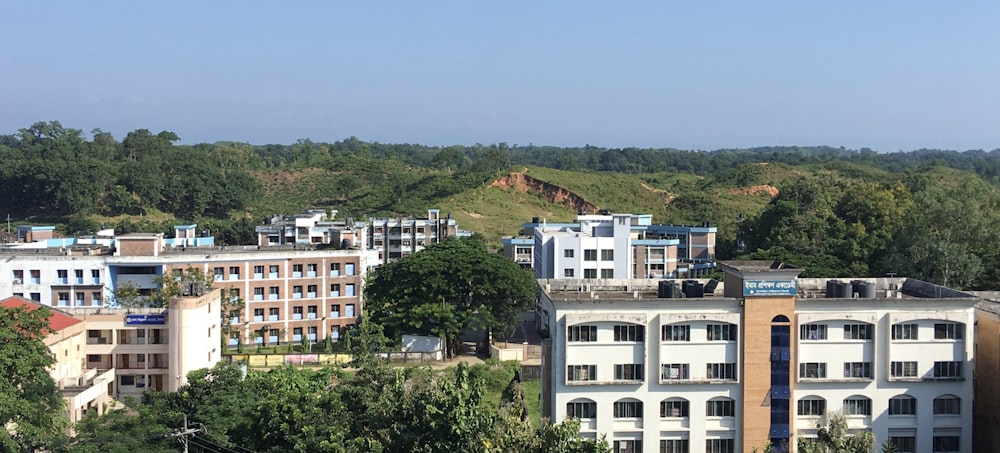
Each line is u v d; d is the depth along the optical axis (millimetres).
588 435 72812
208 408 61375
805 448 52844
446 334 109562
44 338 71125
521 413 65250
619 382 72500
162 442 57438
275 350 117000
